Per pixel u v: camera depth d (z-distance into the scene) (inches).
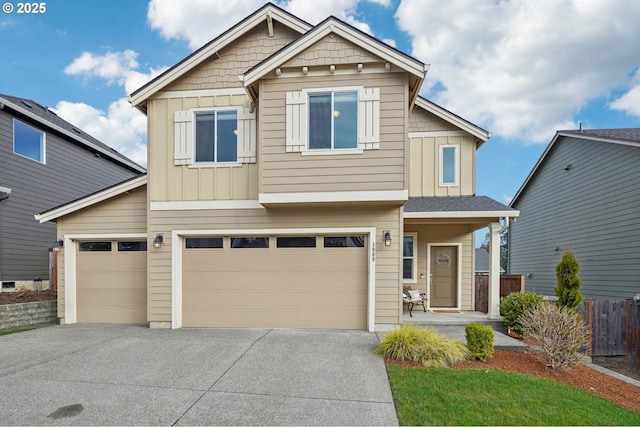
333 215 295.0
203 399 159.0
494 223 332.5
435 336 221.6
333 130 275.0
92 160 596.7
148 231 310.7
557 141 552.4
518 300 291.3
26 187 466.6
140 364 206.5
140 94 310.0
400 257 288.0
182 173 311.0
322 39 273.3
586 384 197.3
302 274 300.5
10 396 162.4
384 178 269.7
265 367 200.4
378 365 202.5
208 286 307.9
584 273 484.7
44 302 354.3
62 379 183.5
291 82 277.9
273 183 276.7
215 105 312.0
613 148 430.6
